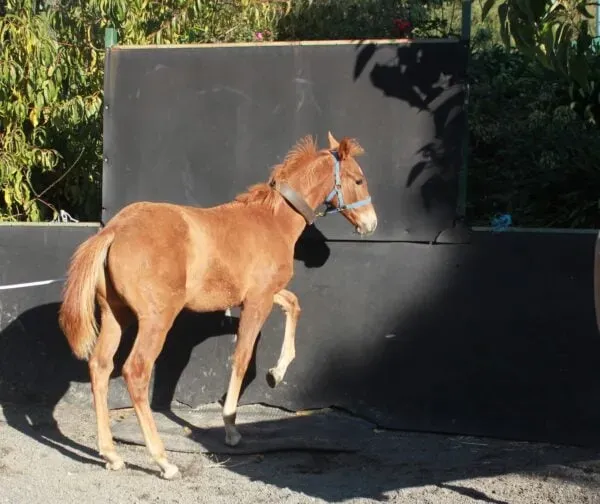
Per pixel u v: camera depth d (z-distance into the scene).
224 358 5.77
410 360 5.42
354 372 5.54
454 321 5.32
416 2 8.55
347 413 5.58
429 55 5.31
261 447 5.04
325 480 4.61
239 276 4.95
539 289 5.14
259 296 5.05
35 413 5.83
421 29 8.52
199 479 4.61
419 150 5.36
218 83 5.68
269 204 5.17
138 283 4.55
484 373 5.27
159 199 5.80
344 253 5.54
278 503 4.24
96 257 4.54
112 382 5.89
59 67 6.49
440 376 5.36
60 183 7.42
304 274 5.62
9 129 6.62
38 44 6.23
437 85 5.30
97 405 4.77
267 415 5.64
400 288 5.43
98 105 6.82
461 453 5.02
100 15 6.83
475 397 5.29
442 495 4.36
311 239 5.58
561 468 4.73
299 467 4.83
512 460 4.89
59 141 7.20
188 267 4.74
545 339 5.14
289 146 5.60
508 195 6.46
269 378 5.30
